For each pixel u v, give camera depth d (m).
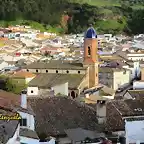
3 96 91.56
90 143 72.25
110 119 86.00
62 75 168.88
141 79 189.25
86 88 166.62
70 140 76.81
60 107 87.12
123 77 191.62
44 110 85.00
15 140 61.22
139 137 80.50
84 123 84.50
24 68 174.88
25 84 152.38
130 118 82.44
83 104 91.94
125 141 80.19
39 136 76.06
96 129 83.38
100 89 158.12
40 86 153.38
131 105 90.69
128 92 134.25
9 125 62.25
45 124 81.56
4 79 145.88
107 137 79.75
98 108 86.12
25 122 76.44
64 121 83.75
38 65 175.50
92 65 172.12
